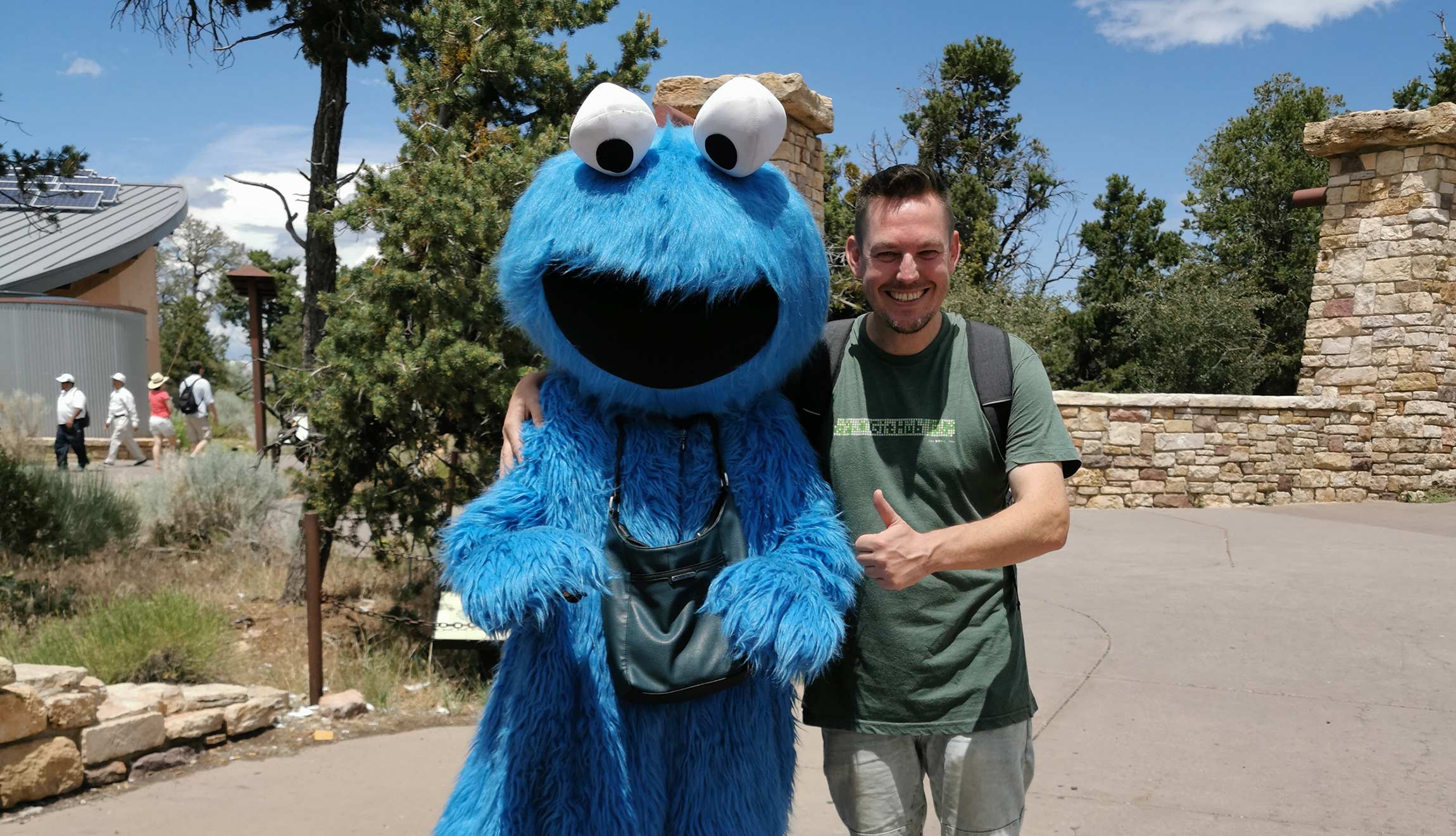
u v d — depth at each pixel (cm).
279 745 481
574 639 230
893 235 239
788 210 241
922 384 253
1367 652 644
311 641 534
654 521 233
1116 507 1421
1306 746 483
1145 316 2728
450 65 717
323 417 599
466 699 561
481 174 593
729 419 248
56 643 550
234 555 887
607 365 231
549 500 229
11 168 837
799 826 410
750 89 232
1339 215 1554
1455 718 521
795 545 233
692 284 221
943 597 247
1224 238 3055
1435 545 1062
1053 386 2705
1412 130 1449
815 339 251
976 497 253
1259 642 670
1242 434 1456
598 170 232
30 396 1838
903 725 247
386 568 669
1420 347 1475
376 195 605
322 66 777
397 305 595
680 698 218
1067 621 729
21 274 2373
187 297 4344
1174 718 525
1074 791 432
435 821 396
